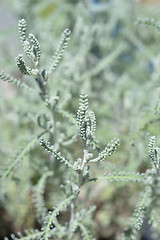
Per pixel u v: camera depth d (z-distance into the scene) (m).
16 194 0.31
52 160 0.28
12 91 0.40
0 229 0.34
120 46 0.35
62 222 0.32
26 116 0.31
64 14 0.39
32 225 0.32
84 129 0.21
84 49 0.33
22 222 0.33
